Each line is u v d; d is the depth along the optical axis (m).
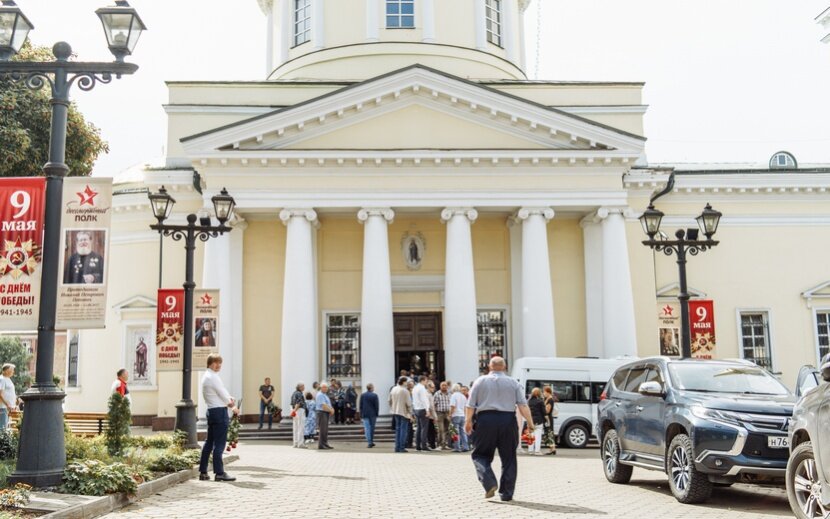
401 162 29.61
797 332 33.66
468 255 29.56
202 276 30.98
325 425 24.19
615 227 30.05
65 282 12.75
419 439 23.80
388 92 29.80
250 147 29.52
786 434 11.28
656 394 13.02
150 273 32.50
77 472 11.48
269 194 29.42
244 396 30.59
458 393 23.69
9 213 12.43
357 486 14.02
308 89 32.94
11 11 12.47
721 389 12.92
